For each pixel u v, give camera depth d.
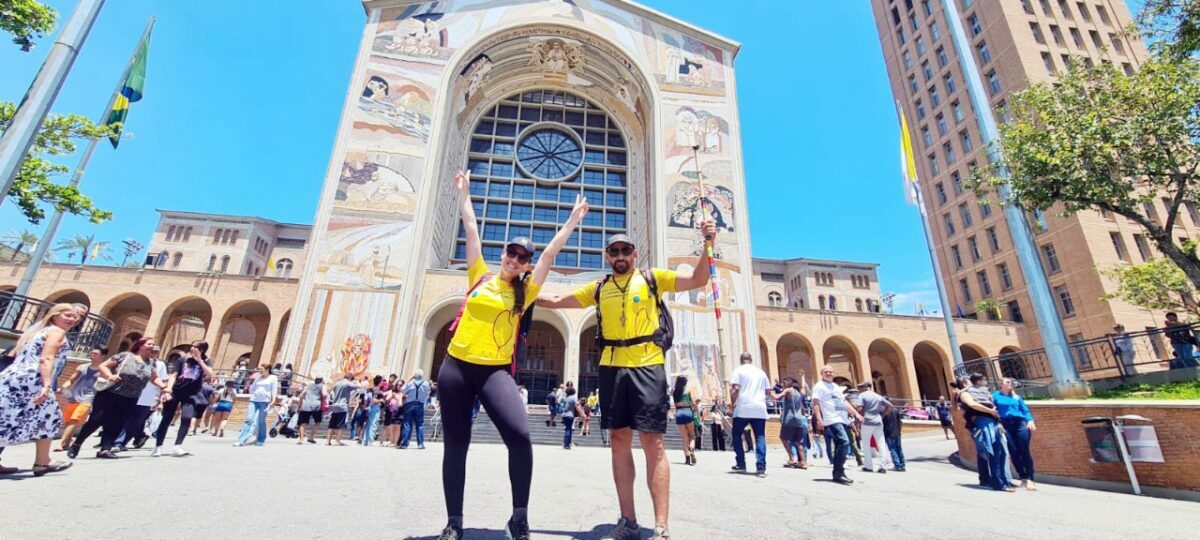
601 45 32.41
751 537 3.20
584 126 35.62
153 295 29.97
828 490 6.06
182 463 6.29
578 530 3.21
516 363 3.12
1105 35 38.75
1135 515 5.39
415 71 28.83
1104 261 30.52
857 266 56.75
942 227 41.91
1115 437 8.27
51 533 2.67
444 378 2.93
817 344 33.03
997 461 7.42
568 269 31.14
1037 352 12.09
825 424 7.33
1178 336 10.29
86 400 8.23
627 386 3.17
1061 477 9.27
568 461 9.26
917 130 45.53
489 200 32.53
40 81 8.72
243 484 4.63
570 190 33.94
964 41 13.59
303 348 22.08
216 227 51.22
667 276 3.49
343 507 3.68
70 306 5.45
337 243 24.20
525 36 32.09
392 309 23.25
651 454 3.03
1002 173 12.59
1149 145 11.13
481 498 4.39
